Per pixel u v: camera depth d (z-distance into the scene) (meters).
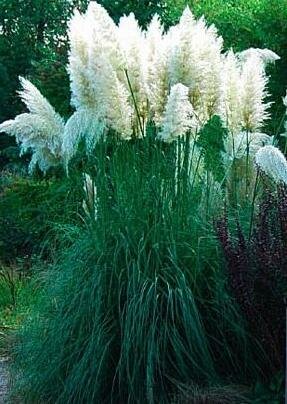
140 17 16.91
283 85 12.16
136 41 6.75
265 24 12.70
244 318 6.48
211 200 7.04
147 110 6.86
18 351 7.24
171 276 6.46
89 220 7.14
